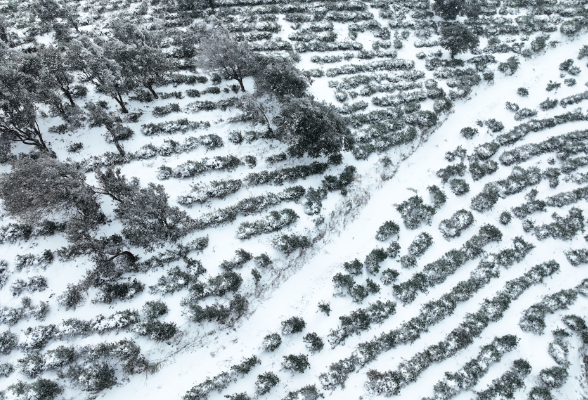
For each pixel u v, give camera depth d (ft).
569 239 100.58
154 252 88.48
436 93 125.49
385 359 82.38
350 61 134.92
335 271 93.76
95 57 103.50
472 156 114.42
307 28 143.84
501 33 147.13
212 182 99.76
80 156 103.19
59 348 75.92
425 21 149.89
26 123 92.22
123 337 78.54
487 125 121.70
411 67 134.92
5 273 83.56
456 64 136.46
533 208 104.73
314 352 82.48
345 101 122.01
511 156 114.11
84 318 79.97
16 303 80.79
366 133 113.91
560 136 119.34
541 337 86.38
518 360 82.48
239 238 92.58
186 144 106.01
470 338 84.64
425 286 91.35
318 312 87.40
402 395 78.33
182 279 84.89
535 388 79.30
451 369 81.61
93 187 87.66
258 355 81.56
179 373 78.13
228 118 113.91
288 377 79.61
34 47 128.88
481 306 89.86
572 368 82.58
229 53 106.32
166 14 146.00
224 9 148.05
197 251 90.17
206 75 125.29
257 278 87.86
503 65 134.92
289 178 103.19
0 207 91.81
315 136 99.40
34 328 77.92
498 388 78.54
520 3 158.40
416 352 83.30
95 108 95.35
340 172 106.32
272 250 91.86
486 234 99.14
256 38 138.82
